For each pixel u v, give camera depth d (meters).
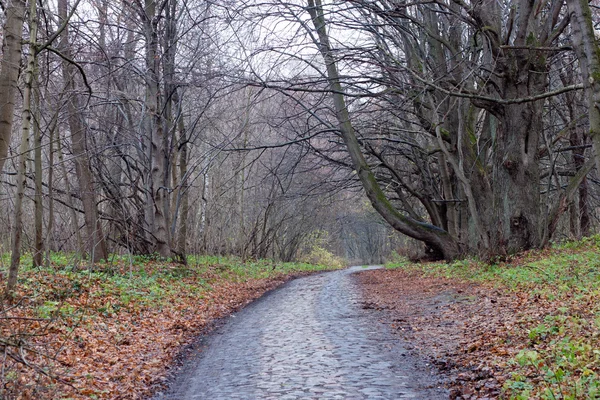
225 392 7.39
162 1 23.34
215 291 19.92
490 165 24.08
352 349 9.69
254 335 11.72
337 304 16.75
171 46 22.50
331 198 47.22
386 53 19.56
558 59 21.62
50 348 8.75
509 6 20.28
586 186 25.58
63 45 17.89
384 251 79.12
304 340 10.76
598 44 8.46
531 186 19.00
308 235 56.75
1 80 10.96
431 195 31.27
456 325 11.00
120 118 25.78
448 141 23.73
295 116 23.14
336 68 23.41
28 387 6.43
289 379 7.86
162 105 24.17
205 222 35.03
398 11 19.38
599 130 7.57
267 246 45.75
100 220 21.91
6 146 10.94
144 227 25.11
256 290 23.03
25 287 12.29
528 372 6.79
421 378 7.62
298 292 21.83
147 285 16.70
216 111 30.52
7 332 8.41
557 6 18.39
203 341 11.34
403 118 26.22
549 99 23.70
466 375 7.44
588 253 16.17
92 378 7.83
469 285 16.34
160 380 8.26
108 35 22.66
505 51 18.28
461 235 27.02
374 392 7.03
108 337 10.38
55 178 22.94
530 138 19.00
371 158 31.52
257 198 44.81
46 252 16.64
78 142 19.05
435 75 21.59
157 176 23.52
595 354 6.50
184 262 24.59
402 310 14.23
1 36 14.20
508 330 9.31
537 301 11.16
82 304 12.16
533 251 18.33
